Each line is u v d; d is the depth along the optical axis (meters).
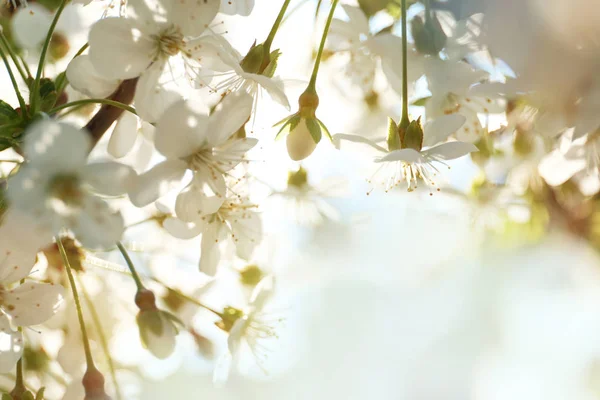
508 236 0.45
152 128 0.36
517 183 0.43
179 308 0.39
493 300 0.71
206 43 0.34
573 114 0.35
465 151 0.35
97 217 0.33
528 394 0.76
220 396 0.63
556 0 0.34
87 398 0.36
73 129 0.32
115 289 0.39
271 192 0.39
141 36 0.34
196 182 0.34
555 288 0.62
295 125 0.35
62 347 0.38
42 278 0.37
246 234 0.36
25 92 0.37
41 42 0.37
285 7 0.35
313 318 0.86
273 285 0.38
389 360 0.87
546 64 0.34
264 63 0.35
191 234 0.35
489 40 0.35
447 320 0.80
